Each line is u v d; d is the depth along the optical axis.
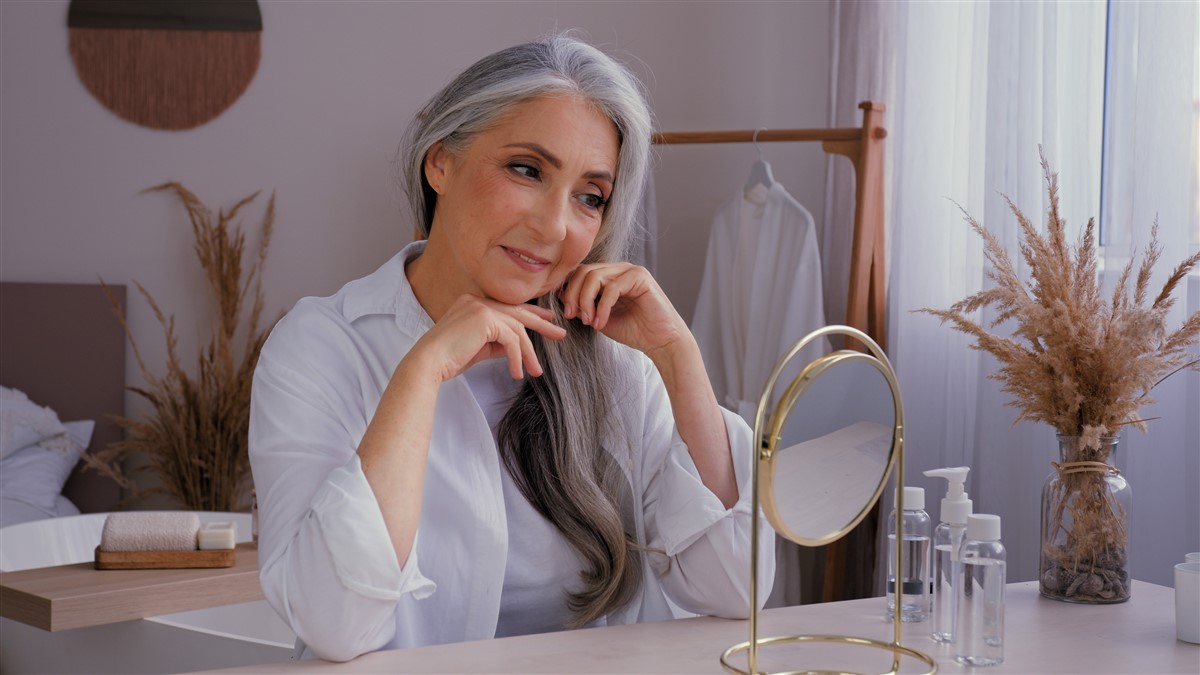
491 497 1.37
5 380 4.08
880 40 3.23
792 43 3.94
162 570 2.12
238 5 4.17
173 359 4.03
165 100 4.17
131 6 4.16
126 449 4.00
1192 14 2.18
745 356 3.28
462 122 1.25
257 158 4.20
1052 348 1.40
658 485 1.48
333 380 1.32
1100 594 1.36
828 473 1.06
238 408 3.98
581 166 1.25
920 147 2.95
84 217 4.19
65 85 4.17
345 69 4.18
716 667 1.08
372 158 4.20
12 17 4.15
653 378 1.56
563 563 1.43
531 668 1.07
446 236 1.33
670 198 4.02
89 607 1.92
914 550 1.29
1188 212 2.18
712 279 3.42
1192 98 2.19
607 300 1.35
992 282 2.58
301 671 1.07
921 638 1.22
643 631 1.22
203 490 4.00
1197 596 1.19
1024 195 2.55
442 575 1.35
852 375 1.06
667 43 4.04
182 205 4.20
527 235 1.25
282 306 4.21
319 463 1.23
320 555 1.08
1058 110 2.51
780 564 3.17
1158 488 2.22
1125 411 1.36
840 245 3.45
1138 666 1.11
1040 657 1.14
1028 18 2.56
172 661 1.97
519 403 1.43
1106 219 2.34
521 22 4.16
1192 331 1.39
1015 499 2.57
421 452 1.16
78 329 4.11
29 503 3.48
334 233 4.20
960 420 2.79
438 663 1.09
